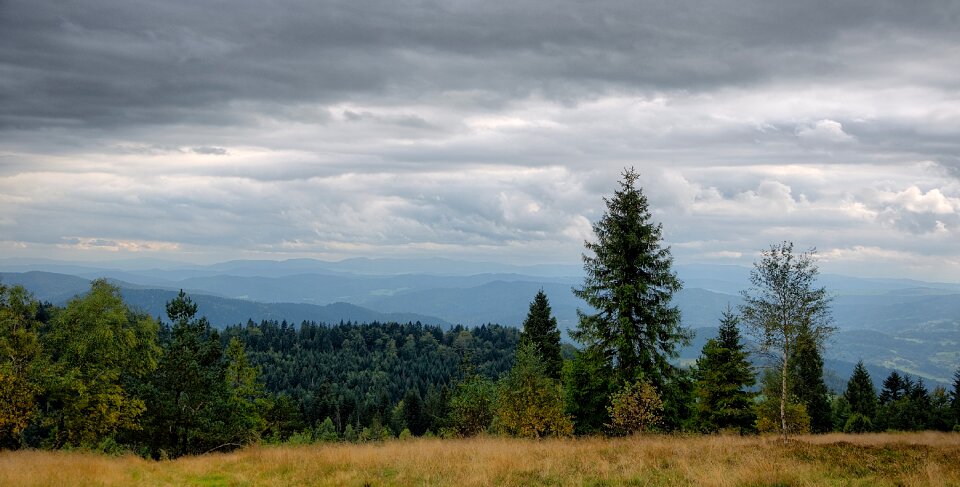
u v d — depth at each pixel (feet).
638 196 94.53
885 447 60.90
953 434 96.94
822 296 71.46
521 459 54.80
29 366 93.61
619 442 70.90
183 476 52.47
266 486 46.78
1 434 89.81
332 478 48.01
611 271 94.79
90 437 93.76
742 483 42.01
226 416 92.79
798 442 66.64
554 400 88.53
